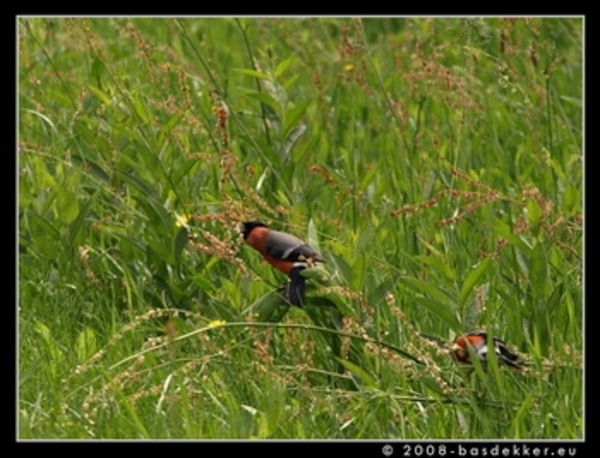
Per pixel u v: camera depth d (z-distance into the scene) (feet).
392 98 61.52
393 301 38.40
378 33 69.87
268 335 39.24
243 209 41.14
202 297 43.27
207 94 52.21
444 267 39.24
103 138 47.75
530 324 40.11
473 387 38.37
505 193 52.75
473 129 56.95
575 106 61.46
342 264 39.27
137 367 39.17
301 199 46.60
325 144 56.49
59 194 45.24
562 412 36.68
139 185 43.60
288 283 39.75
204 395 37.96
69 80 60.08
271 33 65.41
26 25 51.39
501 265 43.37
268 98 47.50
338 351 40.22
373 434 37.32
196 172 48.06
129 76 58.80
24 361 40.22
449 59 63.87
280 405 36.19
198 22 71.20
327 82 63.57
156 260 43.21
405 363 37.65
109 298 45.21
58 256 45.29
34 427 36.65
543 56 59.52
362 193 49.11
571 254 42.88
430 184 47.50
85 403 36.70
